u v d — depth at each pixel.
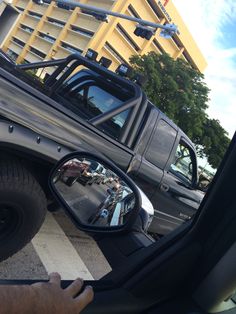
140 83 4.88
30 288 0.95
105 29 55.53
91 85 4.88
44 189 3.14
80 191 1.98
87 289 1.11
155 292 1.49
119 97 4.51
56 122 3.12
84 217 1.88
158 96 34.03
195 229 1.47
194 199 5.63
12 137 2.76
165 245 1.52
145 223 1.76
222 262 1.38
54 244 3.89
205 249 1.45
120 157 3.89
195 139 32.84
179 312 1.44
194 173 5.75
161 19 59.34
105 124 4.07
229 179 1.37
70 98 5.02
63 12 64.88
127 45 58.00
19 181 2.78
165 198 4.98
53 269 3.43
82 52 57.09
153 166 4.65
